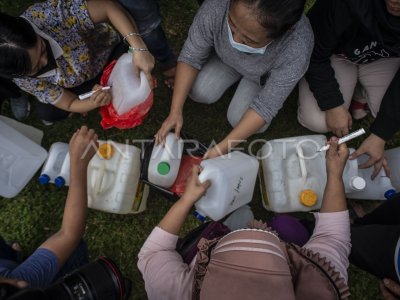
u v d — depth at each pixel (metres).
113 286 1.29
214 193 1.72
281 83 1.79
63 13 1.69
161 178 1.90
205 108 2.50
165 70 2.39
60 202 2.36
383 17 1.50
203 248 1.19
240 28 1.41
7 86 1.89
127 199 2.09
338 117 2.10
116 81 1.81
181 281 1.31
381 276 1.64
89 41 1.92
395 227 1.60
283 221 1.71
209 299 0.96
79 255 1.81
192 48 1.90
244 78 2.18
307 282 1.10
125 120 1.94
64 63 1.85
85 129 1.54
